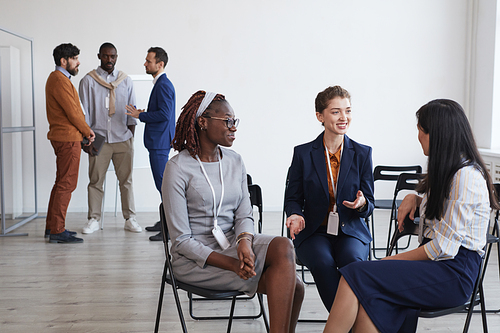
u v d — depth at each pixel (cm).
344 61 612
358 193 210
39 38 577
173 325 260
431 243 171
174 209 189
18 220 548
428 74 619
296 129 615
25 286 324
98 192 496
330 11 606
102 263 379
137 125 554
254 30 602
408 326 167
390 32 612
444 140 170
